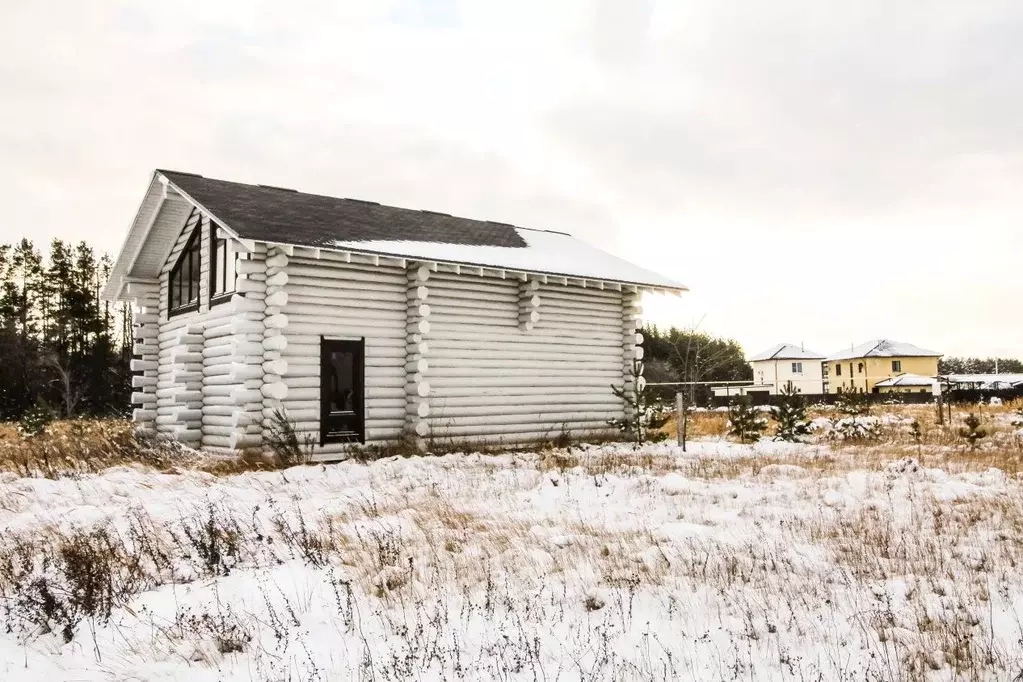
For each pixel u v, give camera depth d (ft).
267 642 15.72
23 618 16.84
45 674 14.53
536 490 33.45
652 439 55.77
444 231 54.13
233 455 40.55
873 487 34.09
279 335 40.73
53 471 37.35
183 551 21.52
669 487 34.40
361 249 42.34
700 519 27.66
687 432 67.31
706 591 18.94
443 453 45.98
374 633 16.21
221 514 25.96
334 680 13.88
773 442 57.72
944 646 15.03
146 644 15.75
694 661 14.73
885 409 108.58
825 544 23.52
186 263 53.31
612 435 57.52
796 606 17.78
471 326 50.16
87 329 153.48
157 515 26.71
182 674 14.33
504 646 15.06
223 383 44.60
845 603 17.99
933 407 112.78
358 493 31.81
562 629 16.51
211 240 47.78
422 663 14.38
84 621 17.07
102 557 20.12
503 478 36.68
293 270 42.45
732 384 185.06
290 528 23.61
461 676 14.03
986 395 135.44
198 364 47.57
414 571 20.31
